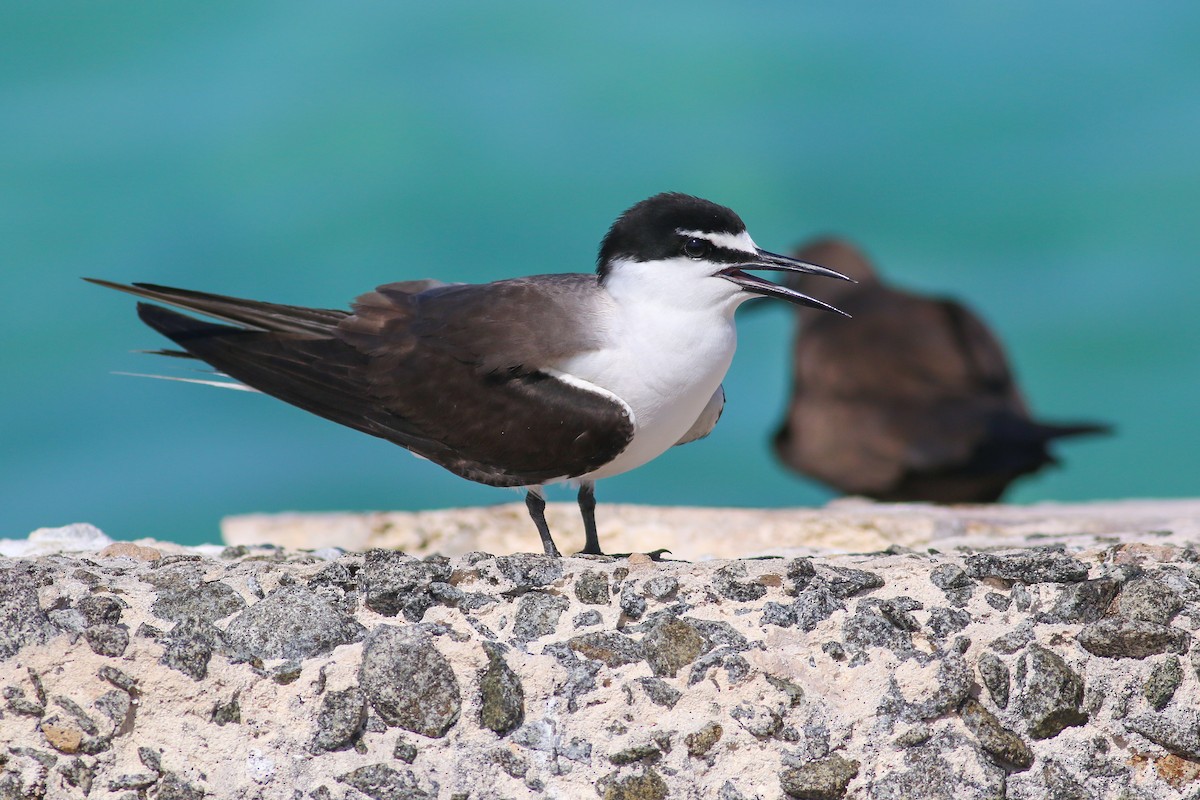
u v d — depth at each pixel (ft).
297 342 38.06
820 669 30.30
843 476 74.79
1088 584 31.60
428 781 29.01
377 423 37.35
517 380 35.88
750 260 35.50
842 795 29.27
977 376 74.08
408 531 48.83
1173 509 52.21
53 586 30.25
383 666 29.50
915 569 32.04
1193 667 30.76
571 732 29.45
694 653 30.14
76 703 28.89
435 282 39.83
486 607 30.76
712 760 29.43
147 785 28.53
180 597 30.48
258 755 28.99
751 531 47.01
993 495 74.28
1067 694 30.27
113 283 37.91
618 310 35.99
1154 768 30.25
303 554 38.55
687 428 37.17
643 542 47.39
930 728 29.89
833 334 75.66
